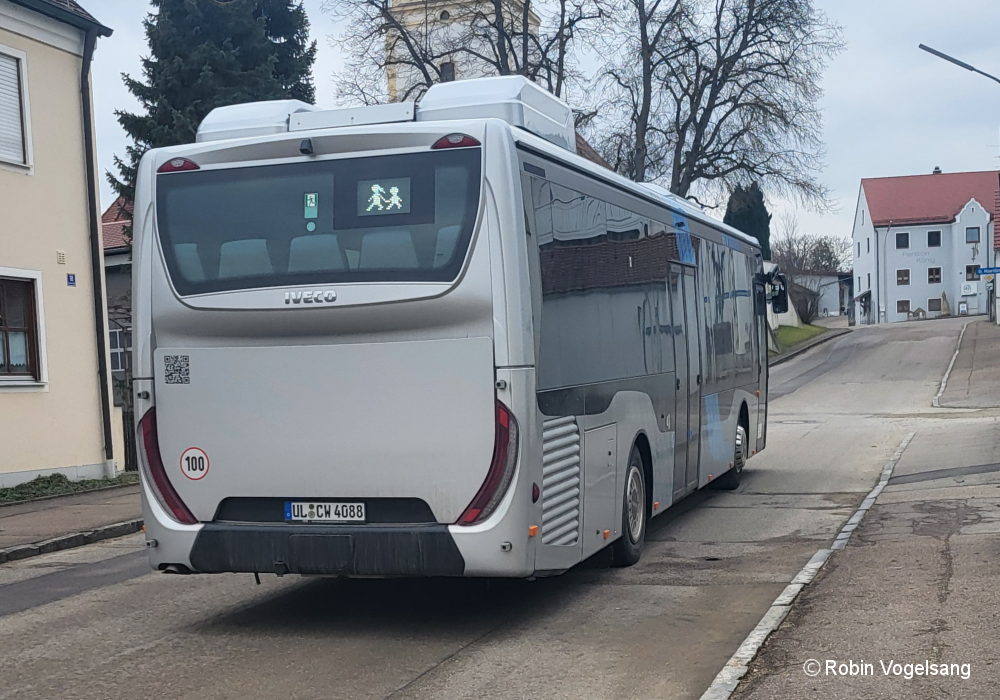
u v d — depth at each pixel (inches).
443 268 257.1
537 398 262.7
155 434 279.7
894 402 1262.3
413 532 258.4
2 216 658.2
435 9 1492.4
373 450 263.1
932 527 381.4
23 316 677.9
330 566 263.4
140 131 1118.4
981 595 265.0
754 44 1553.9
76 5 729.0
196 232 276.4
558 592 317.7
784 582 322.3
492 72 1505.9
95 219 732.7
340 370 265.4
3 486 641.6
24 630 288.4
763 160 1561.3
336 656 249.6
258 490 271.7
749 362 564.7
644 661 239.0
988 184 3791.8
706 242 471.2
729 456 509.0
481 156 258.8
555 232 285.1
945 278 3705.7
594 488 306.0
